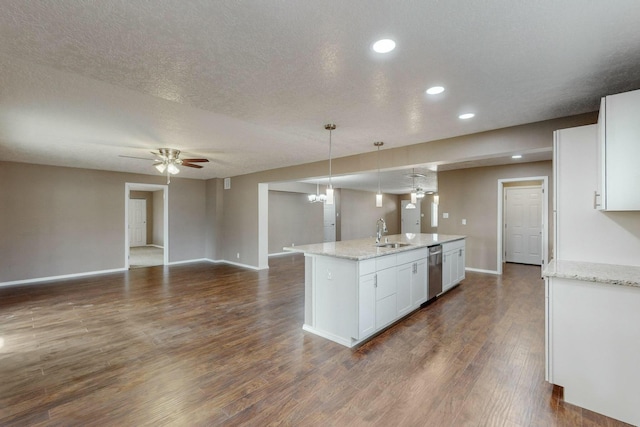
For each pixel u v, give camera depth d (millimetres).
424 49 1792
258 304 4344
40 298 4633
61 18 1467
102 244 6523
